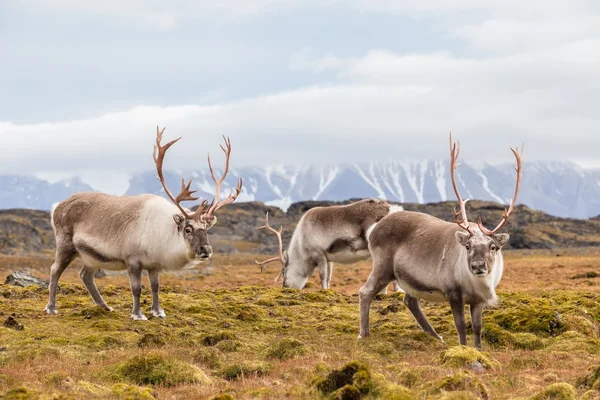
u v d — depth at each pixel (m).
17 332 21.38
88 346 20.03
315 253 35.47
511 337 21.55
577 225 195.62
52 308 25.14
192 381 16.23
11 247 150.38
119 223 24.28
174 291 32.78
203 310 26.34
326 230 35.09
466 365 16.97
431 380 15.21
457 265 20.08
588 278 49.75
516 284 46.72
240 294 31.58
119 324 23.02
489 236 19.67
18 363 17.64
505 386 15.33
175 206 24.70
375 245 22.44
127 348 19.95
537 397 13.86
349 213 34.78
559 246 171.00
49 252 148.25
